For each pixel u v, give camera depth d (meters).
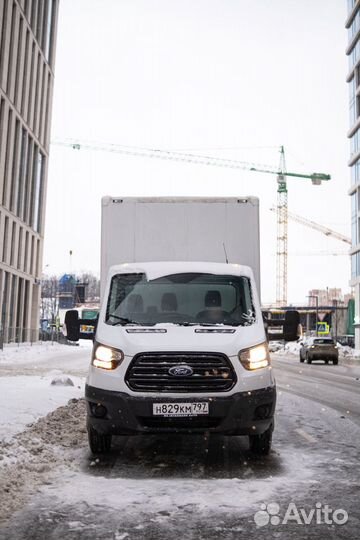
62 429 7.38
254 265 8.37
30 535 3.75
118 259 8.36
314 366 28.97
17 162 47.38
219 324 6.41
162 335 5.97
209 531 3.86
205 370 5.65
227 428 5.59
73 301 99.06
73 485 4.94
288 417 9.62
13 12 46.03
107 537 3.73
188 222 8.43
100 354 5.90
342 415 9.91
